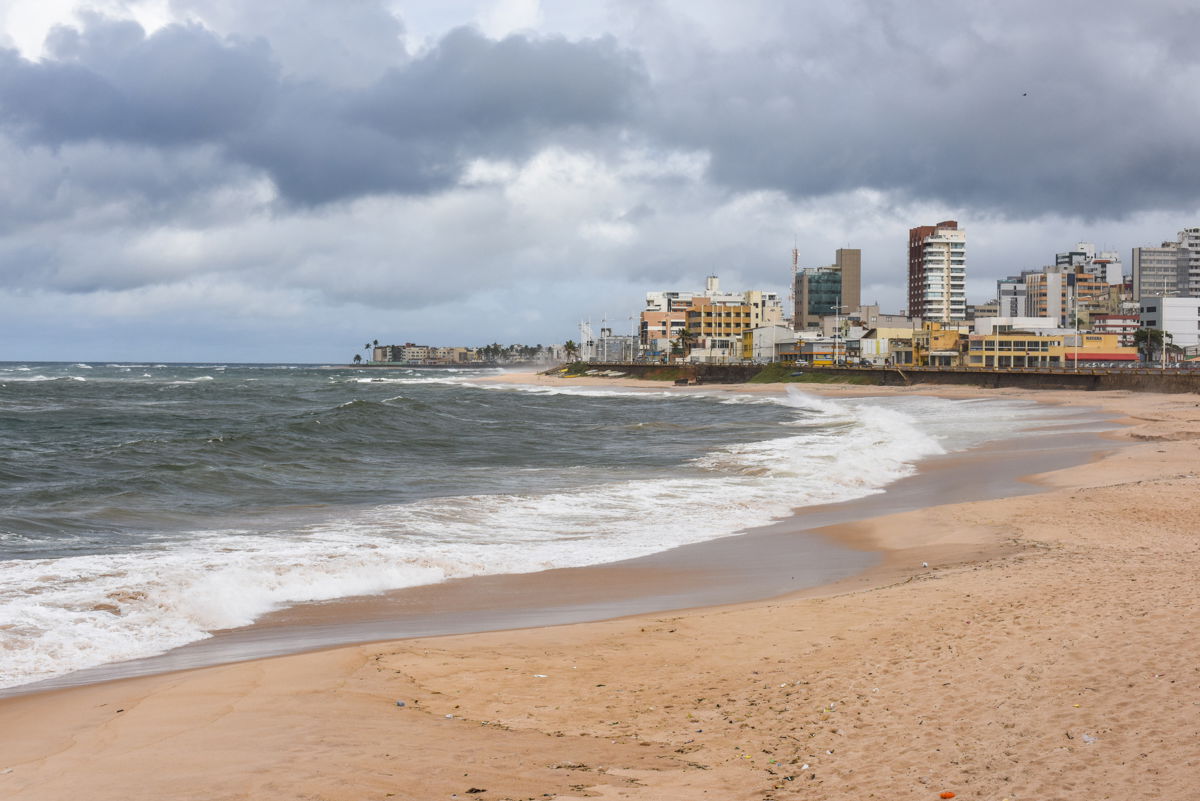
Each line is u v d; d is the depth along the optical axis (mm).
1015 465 40281
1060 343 165625
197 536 24750
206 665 13773
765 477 37219
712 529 26531
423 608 17625
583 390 156000
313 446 49562
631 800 8094
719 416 81688
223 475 36406
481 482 36719
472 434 60219
